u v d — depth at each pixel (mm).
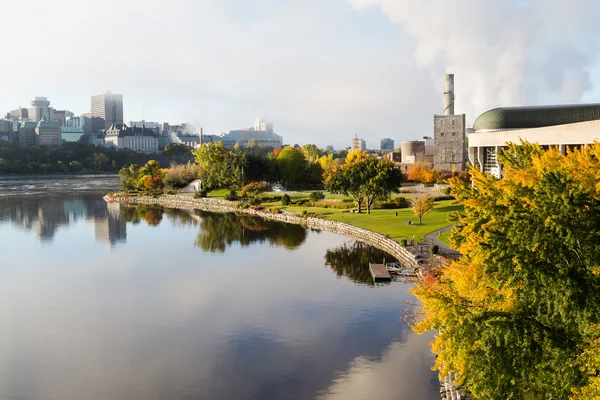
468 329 27703
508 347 27000
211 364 47281
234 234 115250
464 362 27531
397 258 84500
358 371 45031
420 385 42031
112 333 55344
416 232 96375
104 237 114000
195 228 125375
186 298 67375
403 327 54781
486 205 29672
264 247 99188
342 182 126062
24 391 42969
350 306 61875
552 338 26344
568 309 24953
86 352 50469
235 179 198250
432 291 30328
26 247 103188
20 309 63781
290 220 136125
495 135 119125
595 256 25484
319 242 102688
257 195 174625
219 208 172500
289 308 62094
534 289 26781
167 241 108125
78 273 81688
